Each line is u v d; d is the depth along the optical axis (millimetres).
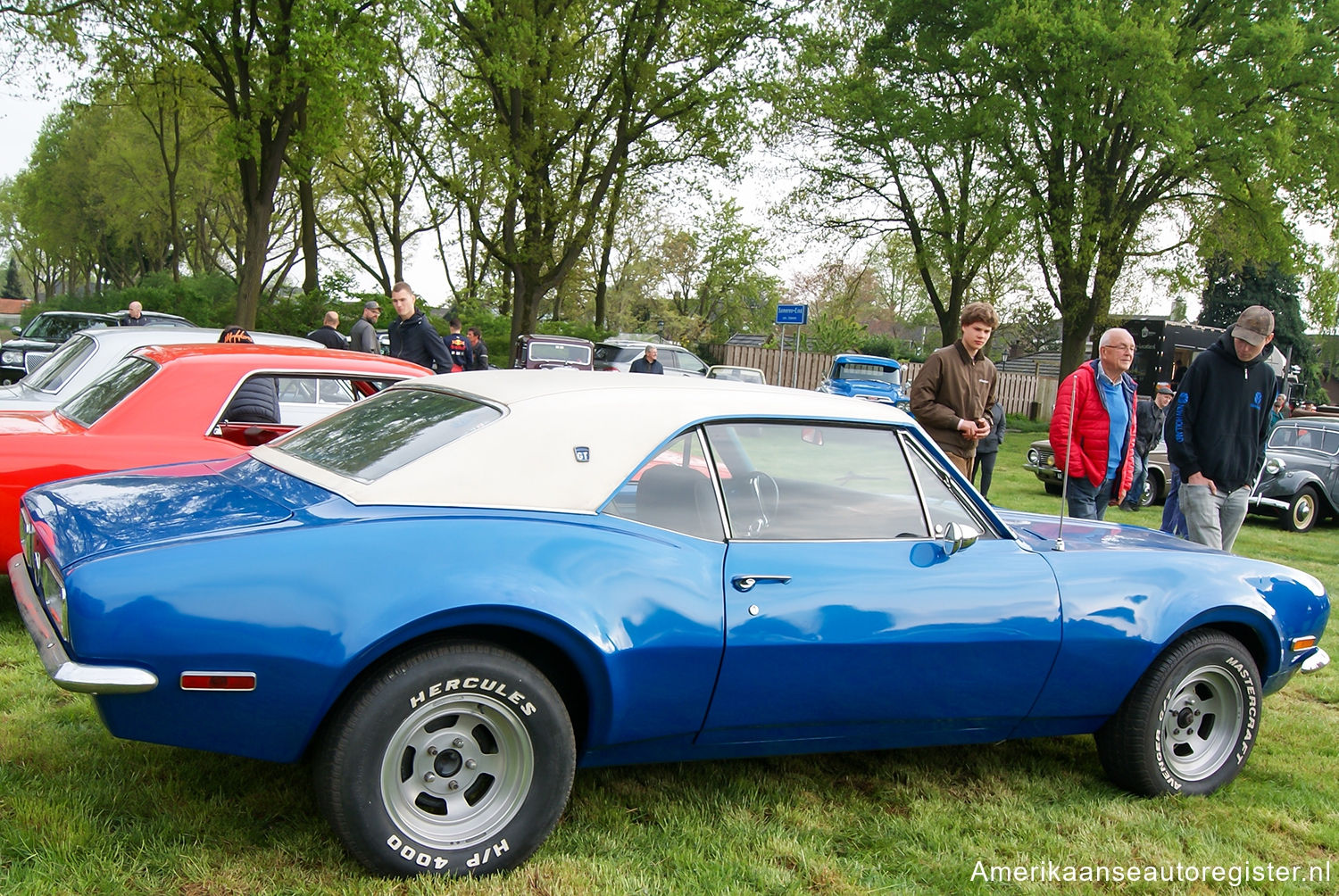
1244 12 22938
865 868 2883
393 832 2486
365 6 20641
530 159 25531
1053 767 3846
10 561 3230
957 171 27109
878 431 3330
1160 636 3420
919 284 37781
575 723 2850
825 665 2957
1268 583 3738
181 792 2961
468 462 2730
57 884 2406
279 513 2611
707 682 2824
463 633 2582
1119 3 22609
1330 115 22984
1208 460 5535
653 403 3004
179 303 30797
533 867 2680
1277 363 9172
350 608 2381
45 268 73938
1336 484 12438
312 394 5449
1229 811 3508
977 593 3186
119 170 43156
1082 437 5742
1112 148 24688
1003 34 22500
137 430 4543
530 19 23891
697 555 2869
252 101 21281
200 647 2307
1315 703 4969
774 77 25109
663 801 3221
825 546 3086
